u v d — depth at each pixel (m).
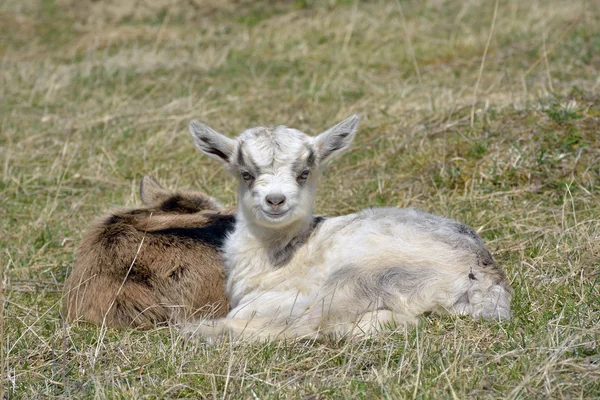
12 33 40.25
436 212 20.09
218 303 16.28
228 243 16.27
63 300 16.94
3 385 13.39
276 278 15.56
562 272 16.53
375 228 15.26
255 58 34.62
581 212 19.12
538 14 35.69
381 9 39.28
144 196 18.81
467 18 37.16
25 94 31.55
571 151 21.25
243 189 15.79
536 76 28.55
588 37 32.12
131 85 32.06
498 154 21.75
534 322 14.38
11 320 16.12
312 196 15.86
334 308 14.48
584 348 13.16
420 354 12.84
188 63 34.09
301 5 41.12
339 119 26.78
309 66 33.25
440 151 22.52
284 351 13.94
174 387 12.89
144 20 41.25
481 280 14.65
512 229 18.92
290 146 15.24
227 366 13.29
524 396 11.88
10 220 21.73
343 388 12.48
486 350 13.43
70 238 20.33
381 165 22.98
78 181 24.30
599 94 23.84
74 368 14.13
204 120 27.92
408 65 32.31
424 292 14.48
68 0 43.16
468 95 27.12
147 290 15.80
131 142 26.47
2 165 25.09
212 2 41.41
